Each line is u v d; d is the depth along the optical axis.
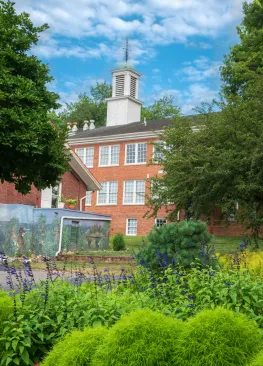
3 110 11.88
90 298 5.69
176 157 22.19
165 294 6.18
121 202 45.03
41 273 15.87
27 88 12.69
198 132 22.80
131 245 31.17
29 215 25.45
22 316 5.00
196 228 8.94
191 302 5.68
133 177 44.72
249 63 33.91
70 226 25.73
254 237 21.58
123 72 52.78
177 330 4.09
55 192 31.84
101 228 28.50
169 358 3.93
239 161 20.48
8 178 13.27
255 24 35.78
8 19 13.81
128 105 52.41
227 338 3.84
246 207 20.88
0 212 25.62
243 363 3.76
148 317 4.14
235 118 21.83
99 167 46.94
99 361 4.08
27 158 12.62
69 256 23.38
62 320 5.29
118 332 4.06
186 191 21.58
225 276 6.29
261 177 20.56
